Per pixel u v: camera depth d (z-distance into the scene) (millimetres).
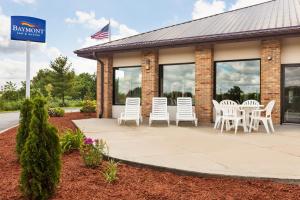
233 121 10672
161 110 12547
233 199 3645
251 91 12617
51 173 3572
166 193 3844
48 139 3604
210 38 11969
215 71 13273
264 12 15117
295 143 7543
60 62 47188
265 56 11773
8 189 3965
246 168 4906
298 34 10727
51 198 3625
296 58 11516
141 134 9273
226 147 6973
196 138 8430
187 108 12523
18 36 10516
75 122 12828
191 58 13688
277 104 11555
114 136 8797
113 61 15727
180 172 4805
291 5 15383
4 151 6531
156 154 6074
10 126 13898
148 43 13375
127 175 4691
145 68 14352
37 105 3605
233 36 11547
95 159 5117
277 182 4316
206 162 5340
